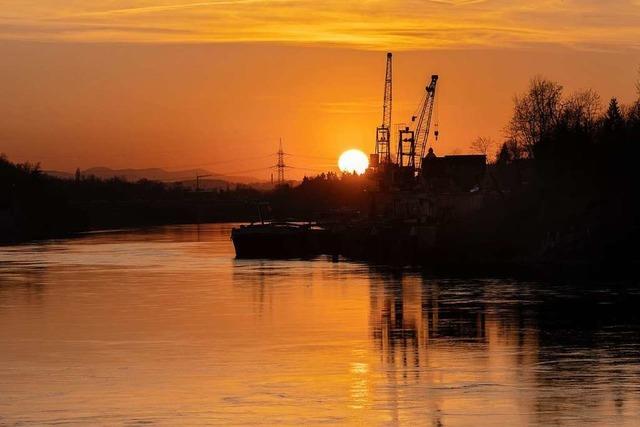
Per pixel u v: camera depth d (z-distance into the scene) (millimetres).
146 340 181875
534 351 166500
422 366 156500
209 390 142000
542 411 130000
